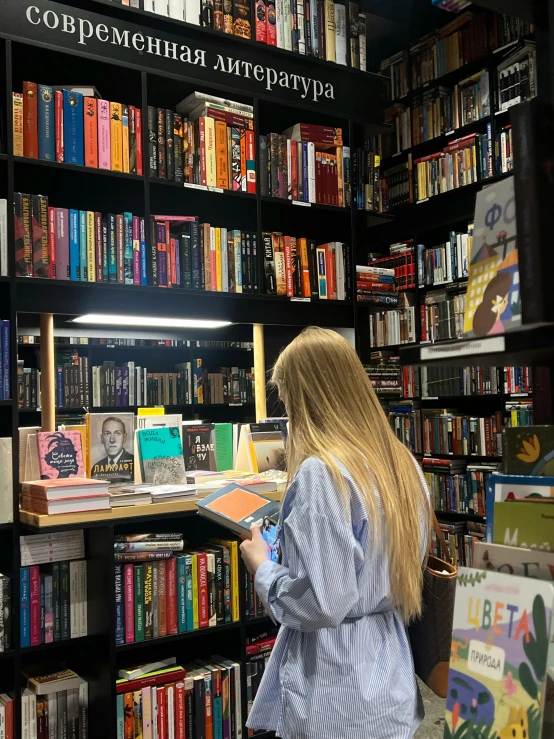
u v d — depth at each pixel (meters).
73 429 3.16
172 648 3.17
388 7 5.16
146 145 3.21
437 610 1.54
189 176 3.33
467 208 4.98
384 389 5.18
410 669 1.50
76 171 3.04
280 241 3.65
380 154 5.65
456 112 5.05
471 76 4.91
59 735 2.77
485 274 1.00
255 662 3.05
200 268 3.38
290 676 1.48
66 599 2.82
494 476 0.97
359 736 1.41
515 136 0.92
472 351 0.87
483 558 0.94
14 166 2.98
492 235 1.00
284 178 3.64
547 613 0.81
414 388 5.43
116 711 2.71
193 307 3.39
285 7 3.67
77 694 2.82
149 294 3.26
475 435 4.93
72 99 3.04
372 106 4.00
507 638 0.85
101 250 3.10
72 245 3.03
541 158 0.90
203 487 3.01
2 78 2.90
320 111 3.78
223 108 3.45
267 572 1.51
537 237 0.88
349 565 1.39
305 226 4.02
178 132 3.31
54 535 2.81
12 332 2.79
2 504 2.71
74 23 3.03
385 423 1.60
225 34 3.44
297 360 1.59
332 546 1.39
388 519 1.46
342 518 1.40
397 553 1.46
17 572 2.71
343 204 3.87
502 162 4.70
